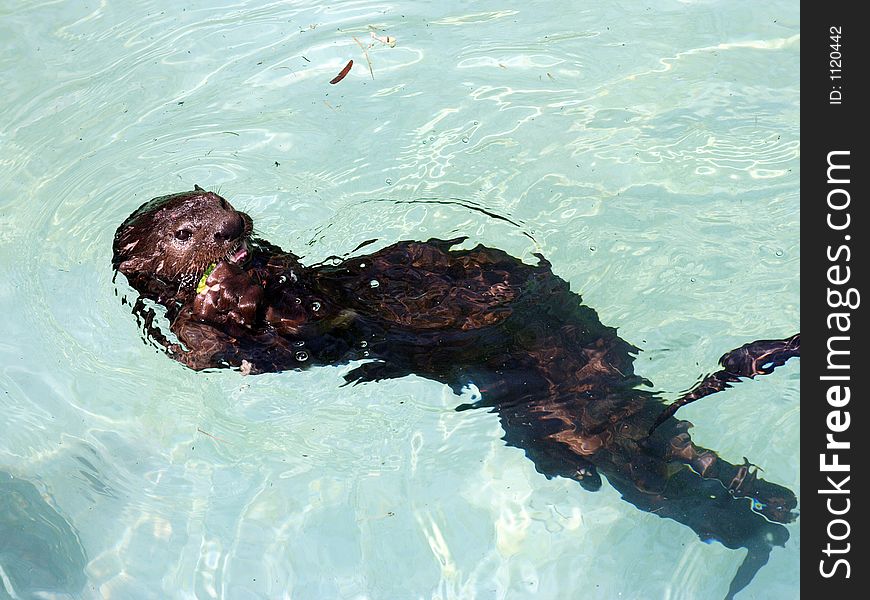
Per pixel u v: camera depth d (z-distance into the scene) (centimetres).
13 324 535
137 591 425
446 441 461
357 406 477
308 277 477
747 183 566
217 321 445
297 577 425
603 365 447
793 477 427
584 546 425
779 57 664
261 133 630
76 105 673
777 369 464
